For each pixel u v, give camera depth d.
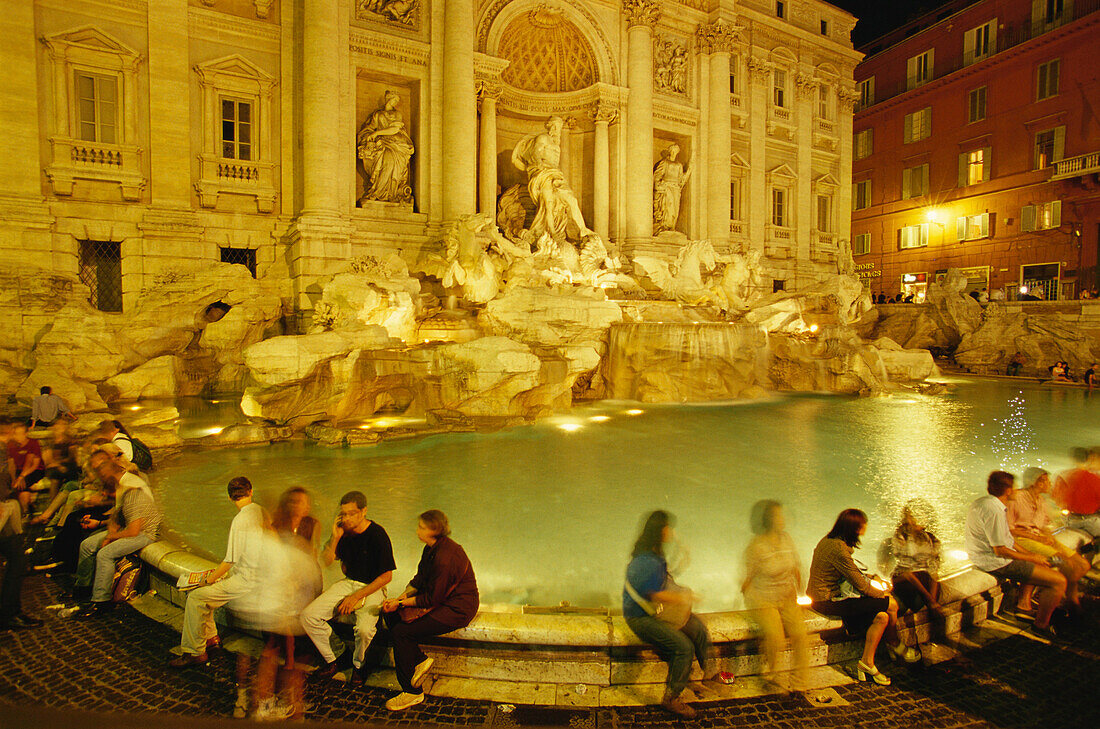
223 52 19.92
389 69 21.66
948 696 4.41
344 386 13.35
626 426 14.05
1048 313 26.70
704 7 28.95
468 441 12.26
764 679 4.58
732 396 18.45
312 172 19.83
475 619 4.64
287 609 4.39
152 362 15.83
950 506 8.53
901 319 31.36
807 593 5.04
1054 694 4.45
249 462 10.47
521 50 26.31
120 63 18.39
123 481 5.88
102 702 4.25
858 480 9.80
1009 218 33.47
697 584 6.02
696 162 29.19
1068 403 18.34
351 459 10.73
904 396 19.44
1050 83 31.44
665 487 9.30
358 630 4.49
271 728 2.32
